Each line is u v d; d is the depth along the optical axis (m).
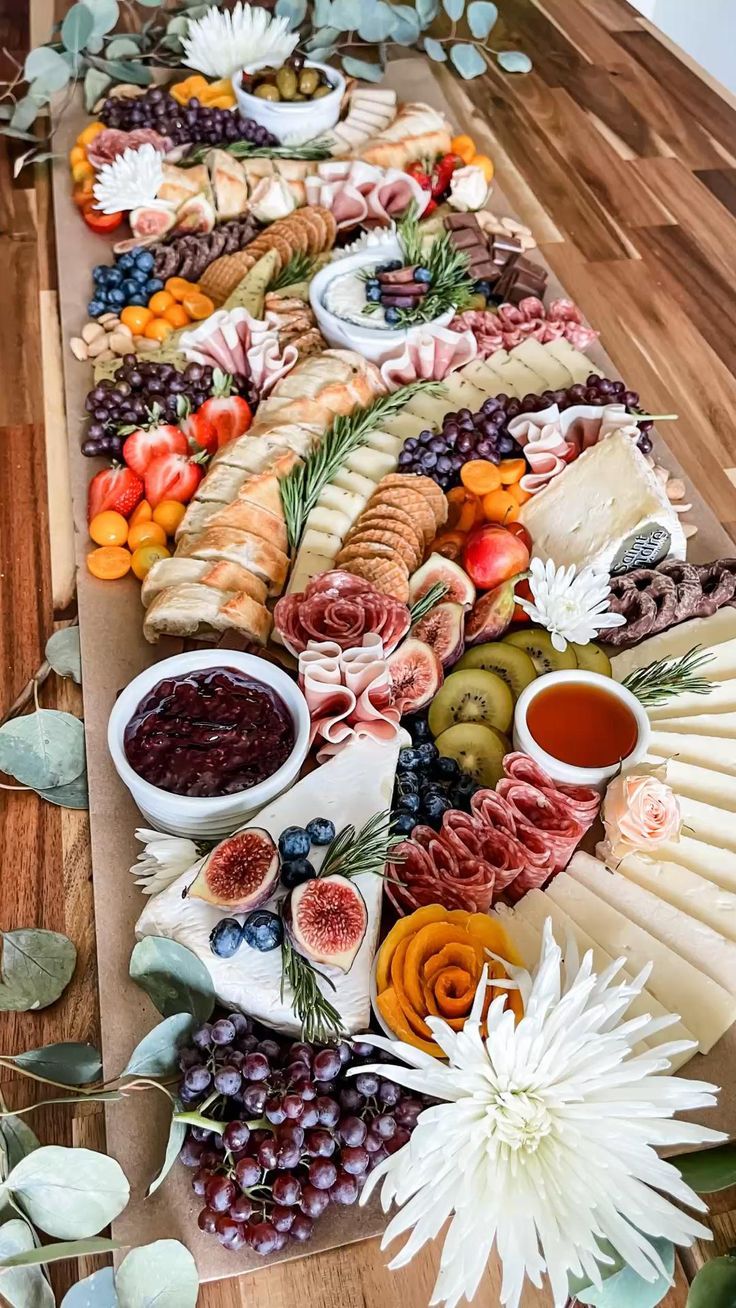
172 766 1.35
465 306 2.23
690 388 2.17
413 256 2.21
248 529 1.69
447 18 3.30
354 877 1.28
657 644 1.66
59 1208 1.06
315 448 1.84
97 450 1.90
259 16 2.78
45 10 3.32
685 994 1.23
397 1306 1.06
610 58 3.22
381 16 2.95
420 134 2.60
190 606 1.56
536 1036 1.04
